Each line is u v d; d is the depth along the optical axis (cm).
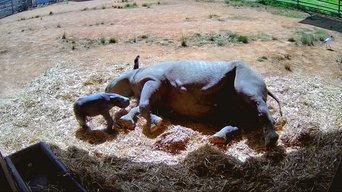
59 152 529
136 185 486
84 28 1146
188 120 645
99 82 770
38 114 671
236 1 1566
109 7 1472
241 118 625
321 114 661
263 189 481
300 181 484
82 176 475
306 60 906
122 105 615
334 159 516
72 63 863
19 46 1012
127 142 585
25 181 466
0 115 671
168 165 527
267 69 832
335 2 1684
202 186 488
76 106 598
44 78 796
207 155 525
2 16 1592
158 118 604
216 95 620
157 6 1447
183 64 646
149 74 646
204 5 1466
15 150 577
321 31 1156
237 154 559
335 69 866
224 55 902
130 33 1071
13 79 809
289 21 1263
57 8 1589
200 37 1031
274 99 656
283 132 596
